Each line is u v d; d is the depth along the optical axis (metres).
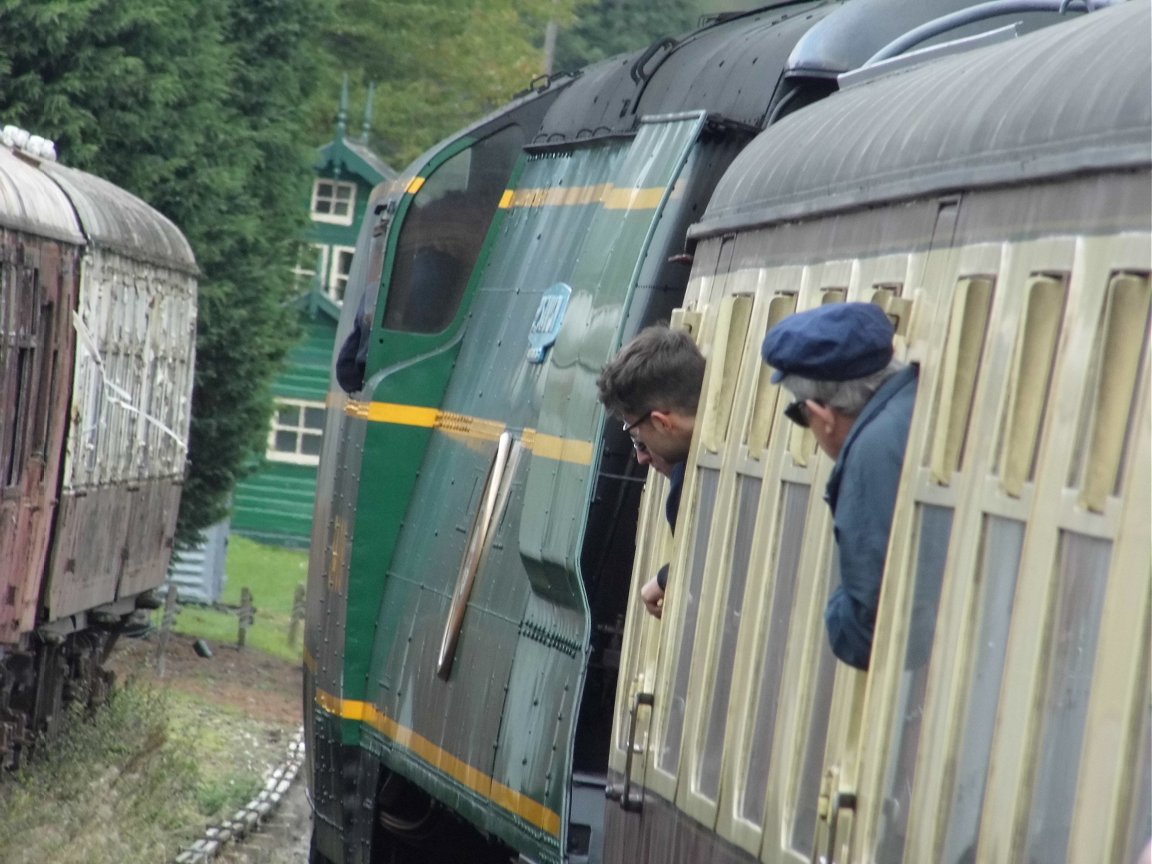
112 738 39.97
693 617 12.85
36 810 31.12
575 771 16.88
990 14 14.37
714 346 13.02
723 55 18.36
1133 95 8.03
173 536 48.69
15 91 49.47
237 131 56.97
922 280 9.80
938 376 9.25
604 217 18.19
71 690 40.78
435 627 20.92
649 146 17.67
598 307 17.22
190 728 46.19
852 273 10.82
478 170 24.02
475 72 105.31
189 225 54.66
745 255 13.03
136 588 44.38
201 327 56.53
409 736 21.31
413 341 23.64
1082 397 7.86
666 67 19.81
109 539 40.56
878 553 9.44
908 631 9.18
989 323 8.90
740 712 11.55
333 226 108.56
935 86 10.84
